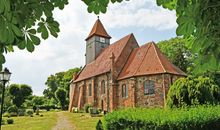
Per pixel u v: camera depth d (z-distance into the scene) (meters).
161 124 10.54
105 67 44.88
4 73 11.98
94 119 34.22
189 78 16.45
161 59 37.00
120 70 41.97
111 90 40.91
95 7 3.42
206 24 2.87
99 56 52.47
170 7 3.84
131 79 37.06
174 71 35.66
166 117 10.70
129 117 11.85
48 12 3.03
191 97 15.91
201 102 15.87
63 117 41.06
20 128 28.12
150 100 35.12
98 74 45.62
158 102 34.41
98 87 46.31
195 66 3.00
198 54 2.94
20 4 2.77
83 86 51.66
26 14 2.80
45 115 47.72
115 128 12.59
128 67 40.81
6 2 2.23
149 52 38.84
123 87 39.59
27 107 75.69
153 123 10.77
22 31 2.74
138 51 42.06
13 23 2.43
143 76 36.28
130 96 37.16
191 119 10.63
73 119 36.38
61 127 27.73
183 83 16.23
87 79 50.78
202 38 2.87
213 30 2.87
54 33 3.06
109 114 13.64
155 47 39.00
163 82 34.47
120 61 42.59
